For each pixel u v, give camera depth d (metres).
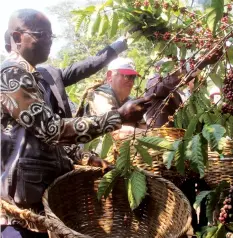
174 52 2.13
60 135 1.65
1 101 1.64
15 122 1.72
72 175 1.90
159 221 1.90
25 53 1.73
